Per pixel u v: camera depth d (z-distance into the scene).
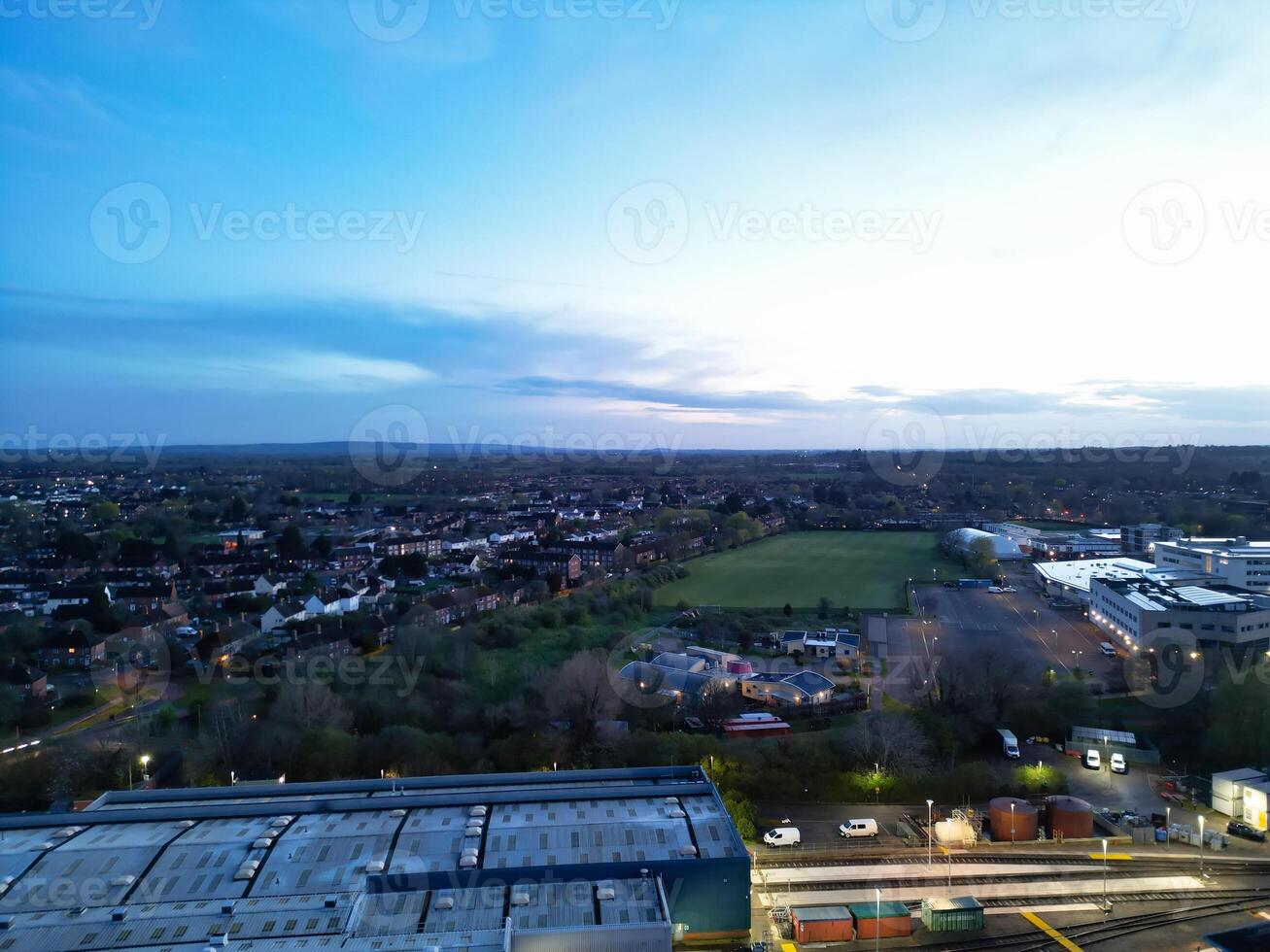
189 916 49.56
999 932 57.28
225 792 71.31
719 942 55.97
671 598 180.62
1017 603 172.38
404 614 151.62
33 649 128.75
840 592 186.12
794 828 73.06
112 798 70.06
